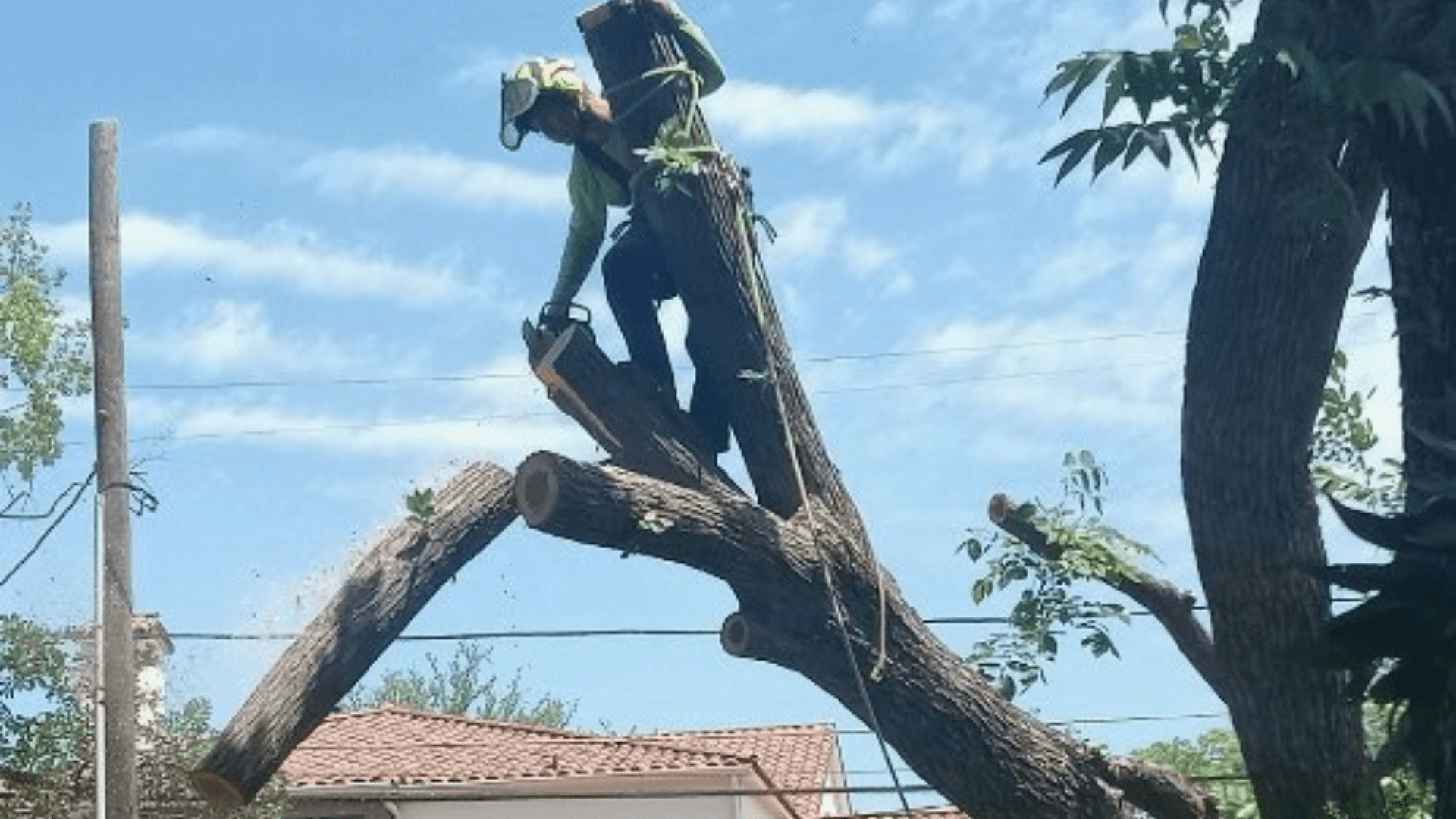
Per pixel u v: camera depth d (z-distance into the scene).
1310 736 7.50
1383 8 6.70
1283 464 7.41
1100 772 8.78
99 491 13.99
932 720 8.66
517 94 9.06
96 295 14.28
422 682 49.00
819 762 27.22
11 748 15.28
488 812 23.39
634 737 27.12
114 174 14.41
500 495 9.55
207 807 16.00
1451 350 6.57
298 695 9.16
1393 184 6.77
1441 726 5.63
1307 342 7.31
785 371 9.04
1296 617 7.44
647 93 9.00
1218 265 7.33
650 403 8.95
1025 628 9.93
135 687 14.05
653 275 9.22
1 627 15.35
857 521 9.02
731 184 9.02
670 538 8.55
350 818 22.75
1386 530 5.57
